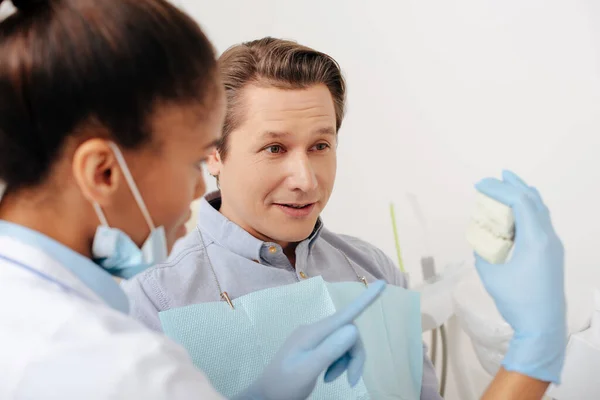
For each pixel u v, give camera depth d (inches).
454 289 60.9
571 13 64.3
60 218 22.6
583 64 65.1
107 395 18.8
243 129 38.6
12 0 21.5
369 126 72.3
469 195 71.6
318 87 38.9
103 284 23.2
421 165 72.2
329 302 39.1
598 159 66.0
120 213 22.7
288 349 30.8
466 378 68.9
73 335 20.1
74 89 20.5
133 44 20.9
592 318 51.1
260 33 70.7
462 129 70.4
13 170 21.4
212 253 41.1
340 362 30.7
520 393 31.0
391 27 69.4
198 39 22.7
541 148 68.2
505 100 68.5
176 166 23.1
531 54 66.6
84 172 21.3
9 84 20.6
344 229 75.1
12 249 22.0
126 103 21.0
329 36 70.5
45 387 19.0
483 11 66.9
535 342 31.2
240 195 39.8
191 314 36.3
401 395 40.7
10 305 20.8
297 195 38.9
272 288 38.5
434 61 69.4
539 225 31.9
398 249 68.2
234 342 36.4
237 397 31.4
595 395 48.0
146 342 20.6
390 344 41.7
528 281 31.5
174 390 19.8
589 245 66.7
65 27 20.7
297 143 38.7
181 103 22.2
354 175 73.6
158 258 24.4
